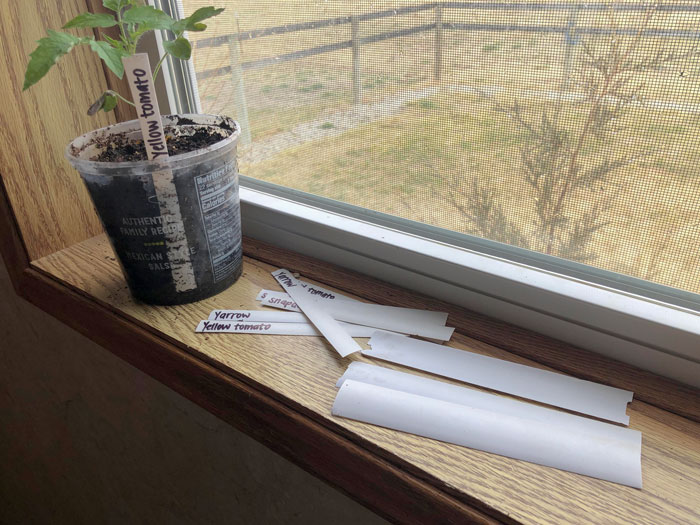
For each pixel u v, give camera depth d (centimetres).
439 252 54
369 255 59
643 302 44
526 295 49
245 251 67
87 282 64
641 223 44
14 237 67
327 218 62
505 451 40
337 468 43
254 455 58
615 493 37
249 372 48
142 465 78
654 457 39
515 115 46
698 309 43
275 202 66
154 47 65
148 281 56
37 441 99
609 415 42
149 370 56
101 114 70
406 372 47
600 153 43
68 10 63
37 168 65
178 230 53
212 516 71
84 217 72
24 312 81
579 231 47
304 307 55
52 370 83
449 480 38
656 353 44
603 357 47
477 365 47
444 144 52
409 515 39
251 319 55
